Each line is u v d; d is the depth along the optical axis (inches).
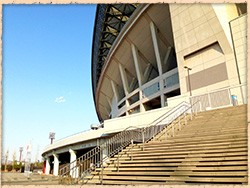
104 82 1847.9
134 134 555.5
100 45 1668.3
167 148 337.7
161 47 1277.1
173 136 396.2
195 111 559.5
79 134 1049.5
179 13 915.4
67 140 1179.9
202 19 829.8
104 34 1561.3
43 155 1798.7
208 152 272.8
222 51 778.8
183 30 896.9
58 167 1443.2
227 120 397.7
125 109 1487.5
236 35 762.8
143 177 261.6
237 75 724.7
